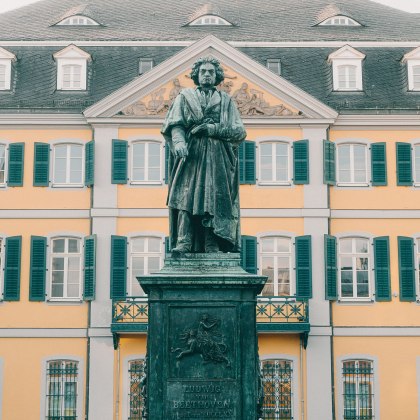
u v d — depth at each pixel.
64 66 36.22
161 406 10.03
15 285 33.78
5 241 34.09
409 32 38.72
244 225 34.16
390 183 34.81
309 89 36.19
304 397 33.03
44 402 33.16
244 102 34.66
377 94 35.97
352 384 33.53
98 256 33.81
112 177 34.31
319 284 33.72
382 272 34.09
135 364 33.25
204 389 10.05
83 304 33.75
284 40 37.72
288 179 34.53
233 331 10.16
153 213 34.16
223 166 10.84
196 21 39.06
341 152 35.03
